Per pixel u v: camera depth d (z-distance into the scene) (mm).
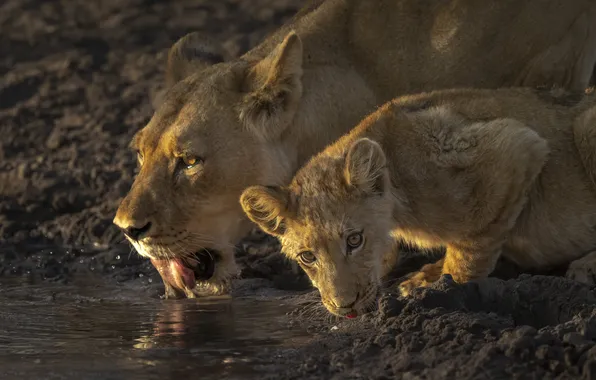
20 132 19328
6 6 24719
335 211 10227
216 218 11555
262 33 21828
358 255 10258
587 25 13273
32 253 15062
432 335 9109
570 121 11922
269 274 13047
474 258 11367
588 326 8625
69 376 8859
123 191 16578
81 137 18859
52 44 23062
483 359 8312
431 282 11734
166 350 9602
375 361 8891
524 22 13062
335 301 10148
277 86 11586
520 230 11828
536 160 11211
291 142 11898
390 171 11102
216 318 10930
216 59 13016
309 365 8844
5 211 16578
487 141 11117
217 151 11398
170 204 11297
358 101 12484
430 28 12930
